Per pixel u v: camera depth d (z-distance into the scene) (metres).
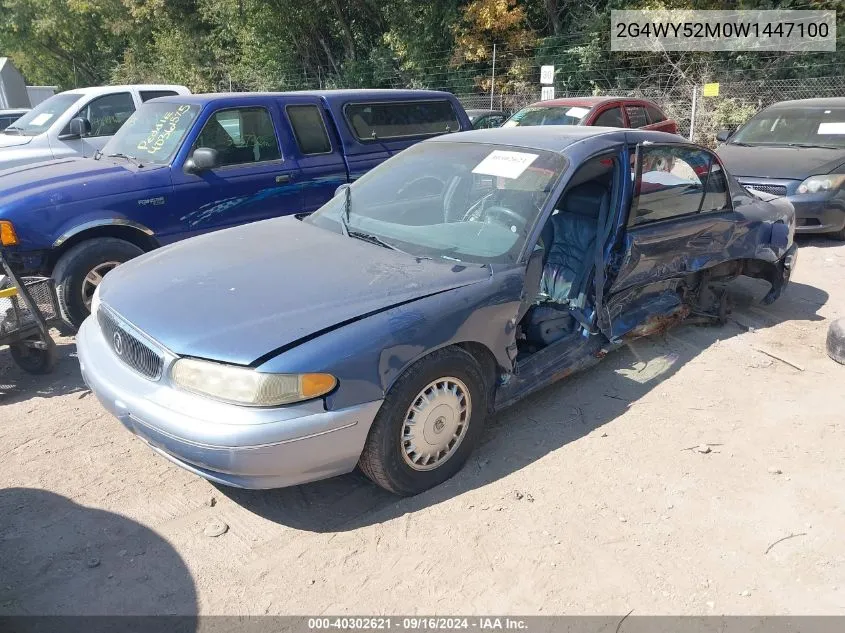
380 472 2.94
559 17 18.23
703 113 14.18
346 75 21.58
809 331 5.26
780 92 14.52
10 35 31.70
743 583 2.63
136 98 9.77
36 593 2.53
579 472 3.33
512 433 3.70
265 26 22.17
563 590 2.58
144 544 2.82
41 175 5.29
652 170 4.15
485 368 3.35
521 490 3.18
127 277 3.39
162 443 2.69
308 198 6.30
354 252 3.45
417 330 2.88
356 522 2.97
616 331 4.09
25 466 3.37
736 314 5.59
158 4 24.27
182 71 25.25
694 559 2.75
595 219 4.10
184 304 2.95
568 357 3.86
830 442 3.62
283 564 2.72
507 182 3.74
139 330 2.87
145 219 5.32
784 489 3.21
